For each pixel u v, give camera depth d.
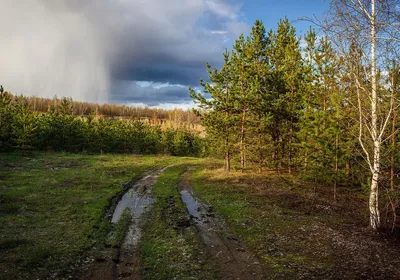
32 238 11.41
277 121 27.66
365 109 12.62
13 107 48.38
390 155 12.91
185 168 36.66
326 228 12.91
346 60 11.82
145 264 9.77
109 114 167.62
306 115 19.70
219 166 36.12
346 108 14.77
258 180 24.33
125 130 56.31
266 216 14.84
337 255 9.98
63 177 24.73
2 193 17.77
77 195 19.05
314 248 10.66
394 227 12.89
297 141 25.77
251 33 29.42
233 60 27.09
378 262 9.38
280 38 29.16
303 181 23.42
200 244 11.53
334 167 18.00
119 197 19.95
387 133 13.14
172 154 62.97
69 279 8.61
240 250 10.82
